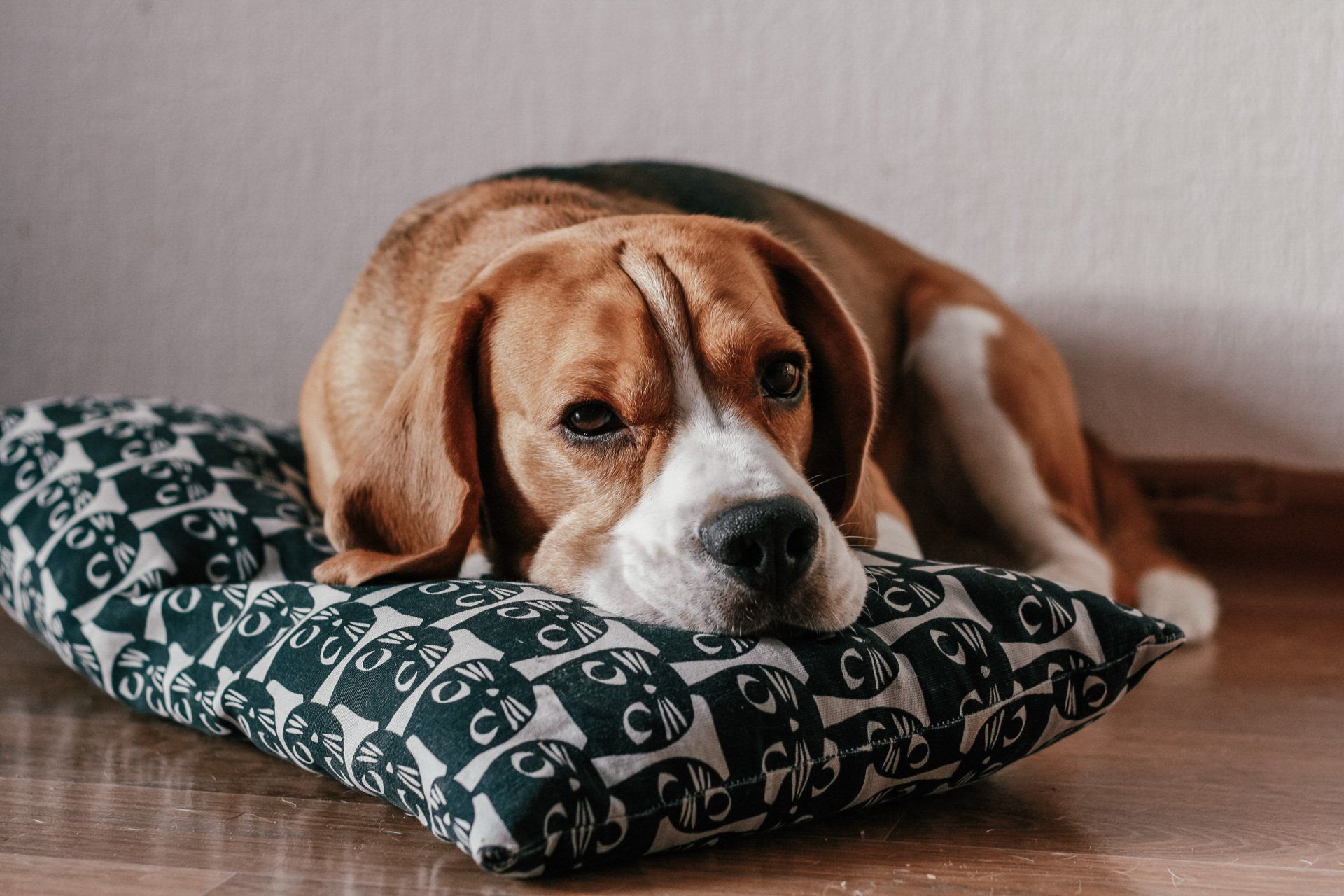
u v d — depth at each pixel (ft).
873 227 9.80
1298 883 4.00
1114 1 10.07
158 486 6.51
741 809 4.09
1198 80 10.08
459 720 4.02
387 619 4.75
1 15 10.84
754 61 10.48
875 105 10.44
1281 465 10.55
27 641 7.64
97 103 10.92
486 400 5.44
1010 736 4.68
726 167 10.64
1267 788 5.03
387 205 10.84
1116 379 10.62
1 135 11.02
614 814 3.82
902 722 4.42
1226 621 8.75
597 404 5.04
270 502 6.68
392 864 4.10
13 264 11.18
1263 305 10.32
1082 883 3.98
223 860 4.14
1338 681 6.98
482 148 10.76
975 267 10.61
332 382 6.80
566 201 6.96
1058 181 10.38
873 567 5.30
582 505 5.12
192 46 10.79
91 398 7.96
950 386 8.58
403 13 10.64
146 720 5.92
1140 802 4.83
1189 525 10.77
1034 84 10.26
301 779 5.03
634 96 10.62
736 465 4.82
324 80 10.77
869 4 10.30
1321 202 10.07
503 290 5.42
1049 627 4.83
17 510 6.59
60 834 4.40
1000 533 8.59
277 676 4.86
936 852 4.24
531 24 10.60
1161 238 10.36
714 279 5.30
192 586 6.02
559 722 3.95
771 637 4.56
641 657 4.28
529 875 3.80
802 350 5.45
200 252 11.02
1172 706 6.40
